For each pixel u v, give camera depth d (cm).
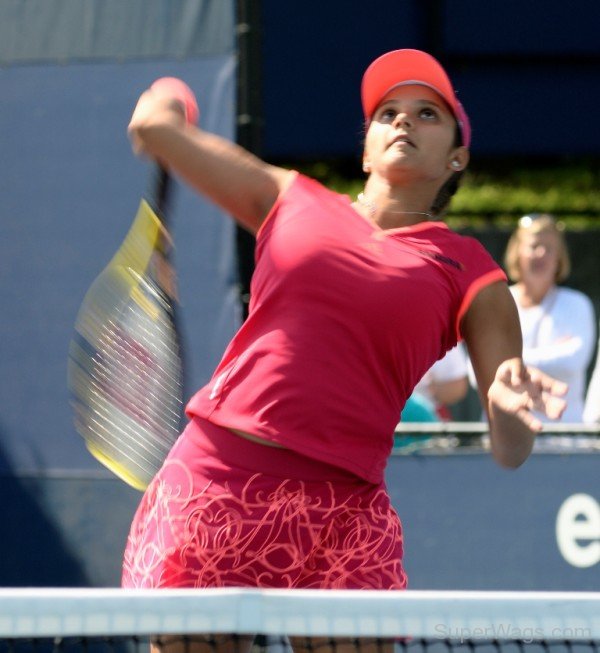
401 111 1090
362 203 1091
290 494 977
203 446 1002
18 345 2041
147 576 999
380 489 1023
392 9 3738
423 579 1950
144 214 1127
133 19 2052
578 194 4175
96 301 1168
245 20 2030
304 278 995
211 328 1972
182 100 1064
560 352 2239
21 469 2030
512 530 1950
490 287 1048
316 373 984
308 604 847
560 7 3753
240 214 1052
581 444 2048
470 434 2017
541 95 3800
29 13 2073
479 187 4162
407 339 999
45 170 2055
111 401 1171
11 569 2017
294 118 3722
